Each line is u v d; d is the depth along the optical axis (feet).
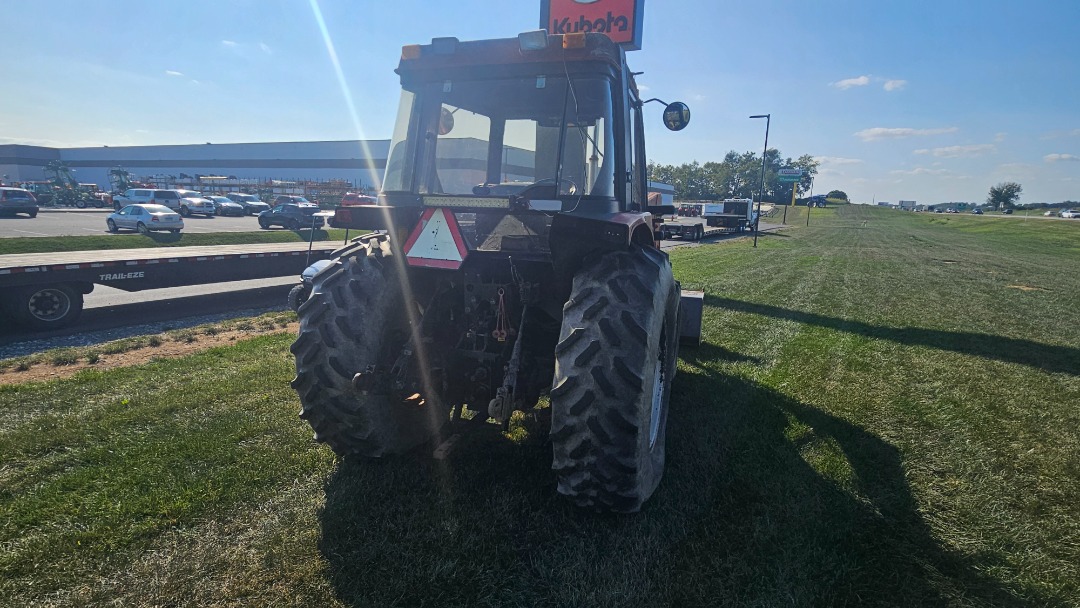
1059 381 19.03
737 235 115.75
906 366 20.58
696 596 7.89
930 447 13.39
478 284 10.43
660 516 9.80
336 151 232.32
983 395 17.42
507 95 10.95
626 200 11.36
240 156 249.96
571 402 8.67
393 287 10.57
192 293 35.40
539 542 8.94
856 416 15.33
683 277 44.83
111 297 33.55
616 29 26.35
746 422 14.49
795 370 19.62
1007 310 33.65
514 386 9.30
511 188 11.45
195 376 17.22
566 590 7.89
